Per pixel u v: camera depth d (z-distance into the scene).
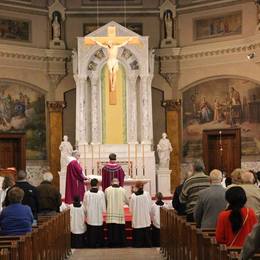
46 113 26.80
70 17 27.39
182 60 26.88
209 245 7.41
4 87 25.72
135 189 18.30
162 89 27.03
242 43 25.16
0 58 25.62
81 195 18.75
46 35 27.05
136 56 25.02
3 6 25.86
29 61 26.44
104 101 25.16
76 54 25.30
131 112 24.97
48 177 14.35
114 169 20.00
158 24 27.38
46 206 13.91
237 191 7.56
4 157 25.73
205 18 26.45
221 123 25.88
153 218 17.33
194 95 26.62
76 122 25.11
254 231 5.38
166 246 14.40
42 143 26.58
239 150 25.33
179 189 12.47
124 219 17.06
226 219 7.52
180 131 26.78
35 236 9.41
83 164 24.56
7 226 9.63
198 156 26.39
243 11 25.38
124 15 27.47
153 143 26.58
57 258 12.78
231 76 25.61
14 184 12.59
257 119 24.86
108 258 14.44
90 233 16.92
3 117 25.58
